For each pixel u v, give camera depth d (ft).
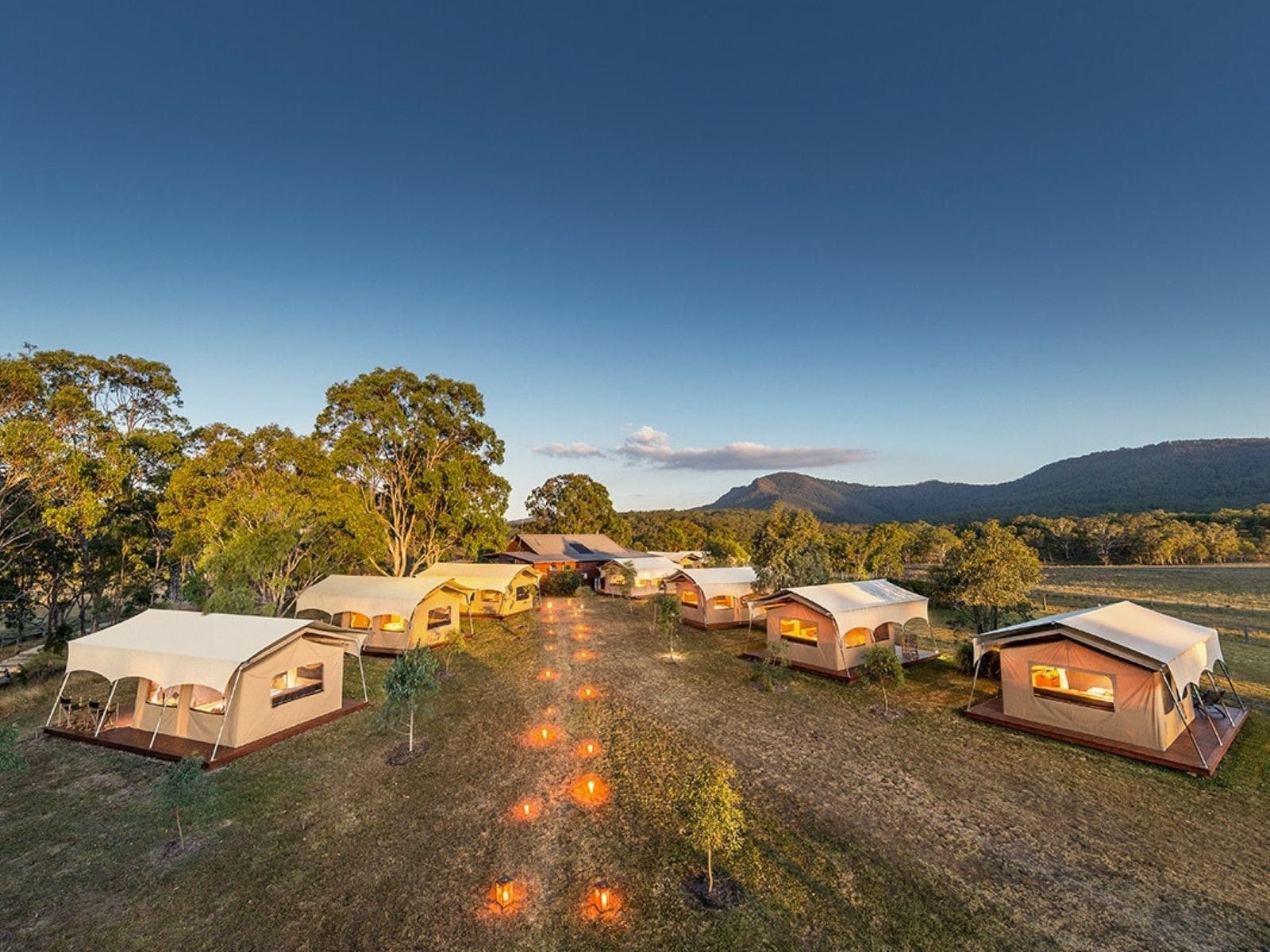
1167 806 35.12
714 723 50.14
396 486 125.08
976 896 27.04
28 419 65.82
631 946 24.25
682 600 99.19
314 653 50.96
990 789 37.52
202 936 25.08
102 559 94.58
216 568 73.41
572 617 106.01
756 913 26.07
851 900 26.91
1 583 89.86
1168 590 151.94
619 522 245.86
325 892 27.99
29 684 65.26
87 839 32.71
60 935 25.22
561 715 52.70
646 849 31.40
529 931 25.29
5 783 39.65
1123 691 43.29
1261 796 36.24
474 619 104.78
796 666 66.95
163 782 33.32
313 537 88.43
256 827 33.83
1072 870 28.91
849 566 147.13
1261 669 67.87
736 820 28.45
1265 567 199.21
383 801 36.83
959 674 65.51
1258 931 24.53
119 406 94.73
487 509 129.39
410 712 47.47
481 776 40.40
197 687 46.52
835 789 37.70
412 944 24.58
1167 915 25.64
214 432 89.25
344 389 117.91
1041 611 111.14
